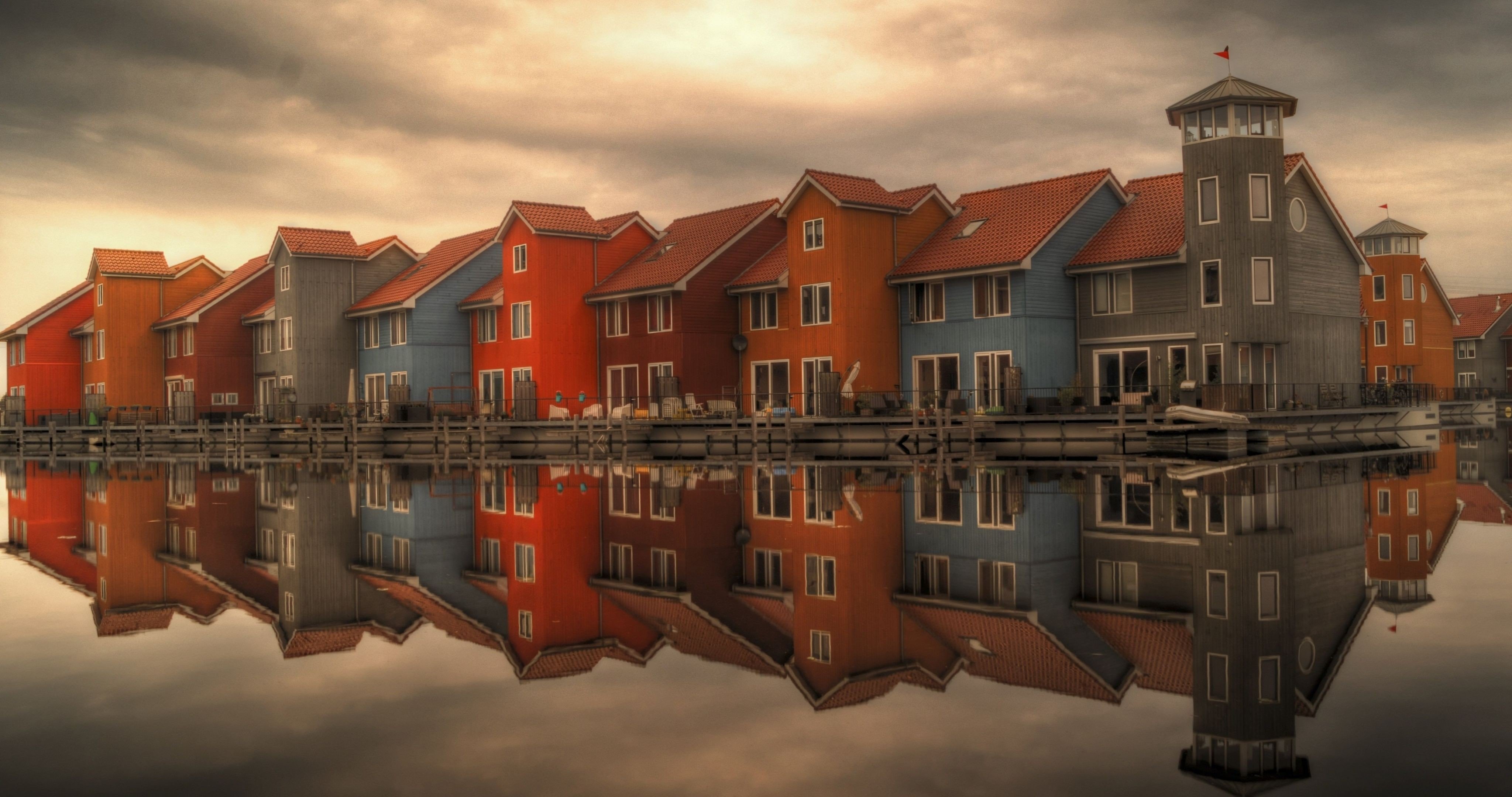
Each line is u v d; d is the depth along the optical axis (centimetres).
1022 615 1104
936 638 1008
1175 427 3381
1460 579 1214
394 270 5969
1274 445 3547
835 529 1753
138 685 830
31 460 4659
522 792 584
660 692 805
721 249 4678
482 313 5350
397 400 5197
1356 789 573
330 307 5766
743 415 4228
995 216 4303
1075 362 4059
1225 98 3625
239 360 6353
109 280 6594
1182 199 4081
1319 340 4044
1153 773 604
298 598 1270
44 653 951
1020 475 2639
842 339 4194
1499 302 8394
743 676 859
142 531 1952
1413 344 6650
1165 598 1147
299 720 729
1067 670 861
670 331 4662
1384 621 996
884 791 579
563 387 4966
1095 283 4006
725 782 596
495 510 2181
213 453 5159
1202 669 847
